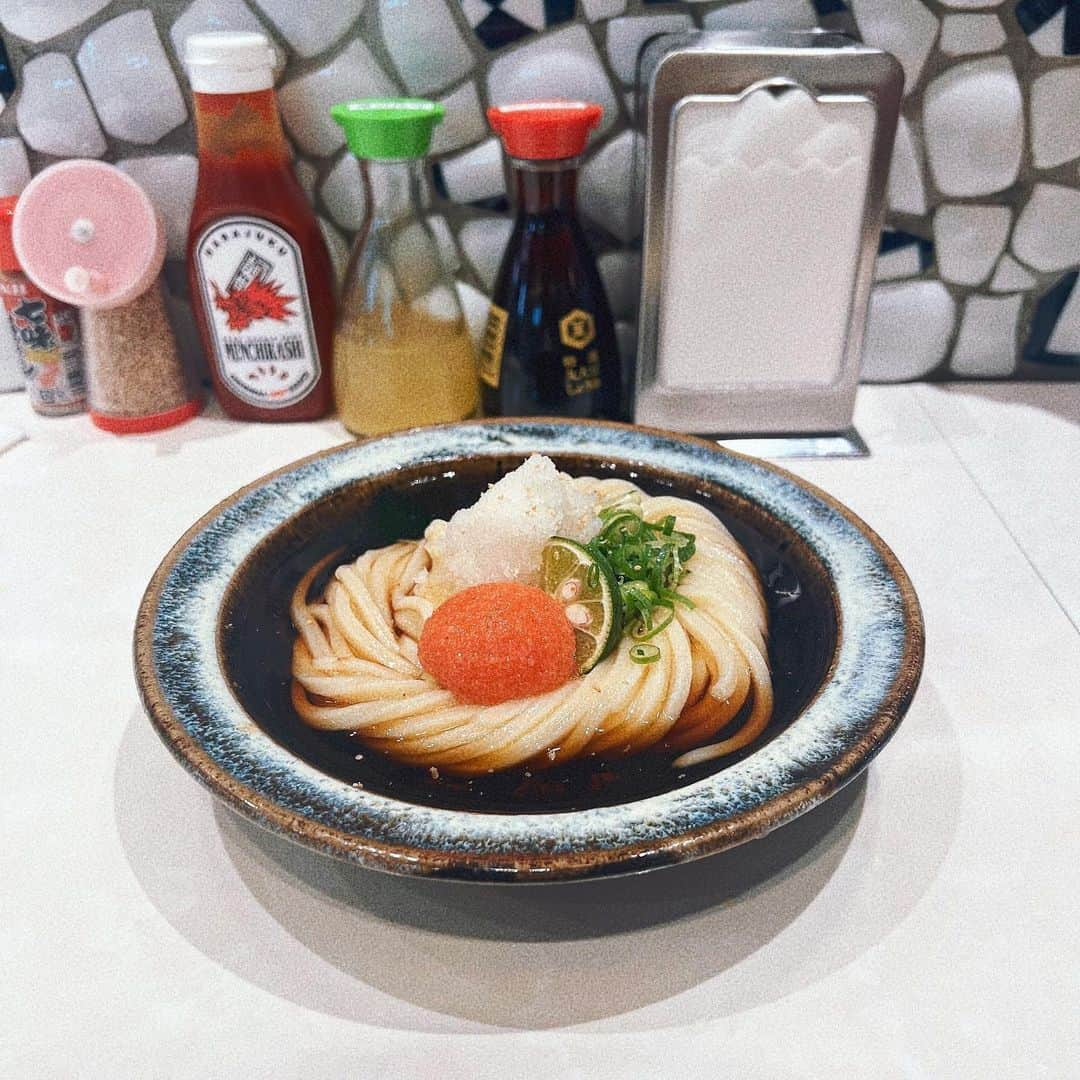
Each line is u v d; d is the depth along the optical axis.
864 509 0.99
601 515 0.78
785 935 0.59
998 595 0.88
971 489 1.03
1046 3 0.98
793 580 0.77
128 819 0.67
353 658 0.72
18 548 0.94
